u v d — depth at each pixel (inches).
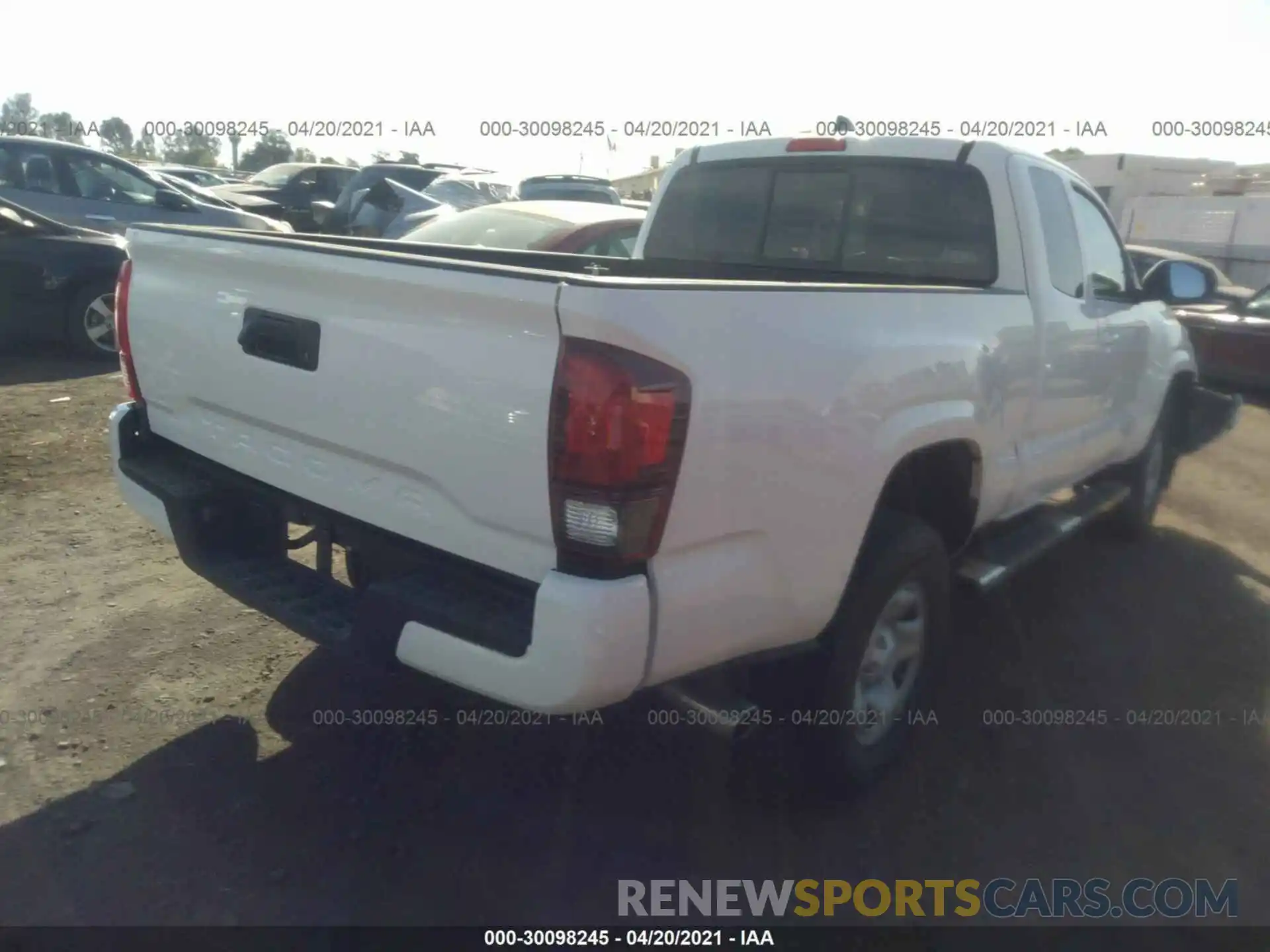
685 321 103.3
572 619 100.4
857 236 185.0
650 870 127.6
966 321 146.5
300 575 137.3
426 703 160.4
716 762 150.9
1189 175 1114.7
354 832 130.7
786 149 190.5
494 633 105.9
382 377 115.1
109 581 195.3
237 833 129.0
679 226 207.2
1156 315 230.7
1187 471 338.0
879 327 128.0
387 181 532.7
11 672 161.3
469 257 191.2
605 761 149.8
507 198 629.3
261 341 128.8
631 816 137.7
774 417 111.7
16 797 132.8
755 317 110.3
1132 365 214.8
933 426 137.3
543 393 101.7
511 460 105.0
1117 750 158.4
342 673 167.0
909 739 152.2
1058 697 174.9
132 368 154.5
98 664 165.0
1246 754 159.0
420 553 117.8
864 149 181.9
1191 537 266.5
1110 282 207.2
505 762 147.9
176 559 207.0
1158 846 135.9
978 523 161.6
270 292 127.6
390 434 115.5
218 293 135.4
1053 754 156.8
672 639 107.2
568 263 201.2
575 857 129.2
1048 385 173.8
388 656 114.4
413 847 128.9
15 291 363.9
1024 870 130.6
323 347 121.1
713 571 109.8
